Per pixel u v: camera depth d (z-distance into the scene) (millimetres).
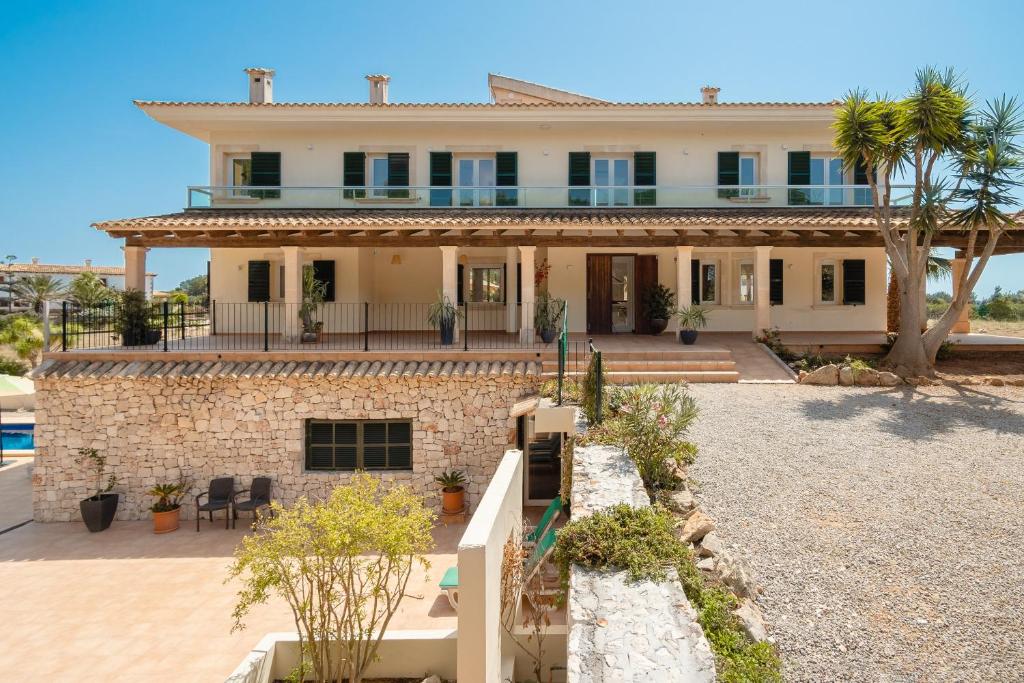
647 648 3266
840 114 13359
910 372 12984
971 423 9445
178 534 11031
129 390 11586
